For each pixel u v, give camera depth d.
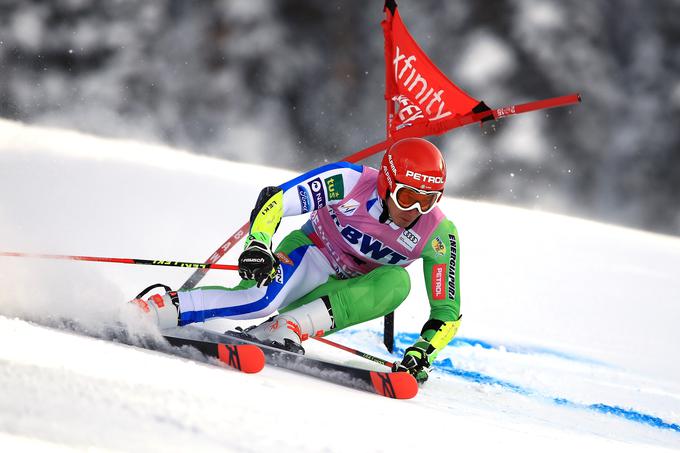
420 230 14.70
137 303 12.72
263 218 13.09
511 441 10.32
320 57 80.94
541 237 44.38
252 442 7.73
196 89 78.38
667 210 80.50
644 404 16.52
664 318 28.17
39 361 8.68
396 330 19.81
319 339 14.36
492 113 16.42
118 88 76.44
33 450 6.80
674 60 82.25
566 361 19.67
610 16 82.00
